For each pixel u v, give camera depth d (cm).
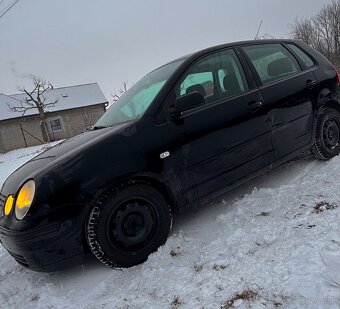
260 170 371
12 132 3569
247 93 367
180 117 324
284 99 389
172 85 336
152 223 304
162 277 268
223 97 355
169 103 327
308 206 321
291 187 374
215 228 330
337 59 3331
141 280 271
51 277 313
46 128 3581
